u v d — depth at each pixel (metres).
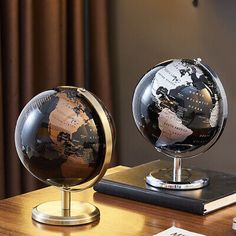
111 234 1.27
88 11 2.31
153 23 2.30
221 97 1.40
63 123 1.26
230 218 1.34
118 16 2.35
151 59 2.31
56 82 2.19
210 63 2.22
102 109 1.28
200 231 1.28
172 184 1.41
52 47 2.17
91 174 1.29
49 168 1.27
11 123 2.09
